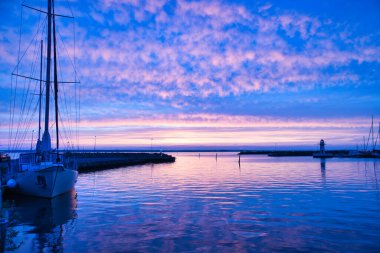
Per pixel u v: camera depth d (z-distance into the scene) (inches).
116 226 557.3
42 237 491.2
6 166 990.4
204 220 602.9
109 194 962.1
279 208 721.0
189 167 2687.0
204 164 3319.4
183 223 579.5
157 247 443.5
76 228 545.0
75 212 682.2
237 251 428.1
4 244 394.6
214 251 428.5
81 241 470.6
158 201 824.3
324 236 495.2
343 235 500.1
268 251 428.8
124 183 1309.1
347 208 716.7
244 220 602.2
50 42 1005.8
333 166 2630.4
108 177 1625.2
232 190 1052.5
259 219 610.9
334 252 425.1
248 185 1207.6
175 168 2512.3
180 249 435.5
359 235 499.2
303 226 555.5
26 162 959.6
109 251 427.5
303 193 967.0
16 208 731.4
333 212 673.0
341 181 1342.3
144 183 1307.8
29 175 852.6
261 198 871.1
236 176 1659.7
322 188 1092.5
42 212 682.8
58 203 799.7
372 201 810.2
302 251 428.1
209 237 490.6
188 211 689.6
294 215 644.7
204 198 874.8
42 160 949.2
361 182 1295.5
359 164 2962.6
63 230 532.7
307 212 674.2
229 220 602.2
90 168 2325.3
